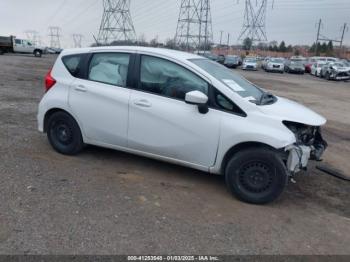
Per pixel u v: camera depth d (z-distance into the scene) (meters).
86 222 3.78
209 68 5.06
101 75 5.38
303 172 5.91
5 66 25.12
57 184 4.64
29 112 8.87
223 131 4.55
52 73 5.77
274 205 4.59
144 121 4.97
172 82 4.89
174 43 68.62
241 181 4.58
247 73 37.53
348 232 4.09
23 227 3.60
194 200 4.52
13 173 4.88
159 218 3.99
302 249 3.65
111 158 5.74
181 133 4.77
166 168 5.48
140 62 5.12
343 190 5.32
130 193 4.55
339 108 13.92
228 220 4.09
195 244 3.56
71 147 5.67
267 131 4.38
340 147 7.80
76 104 5.45
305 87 23.20
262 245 3.65
